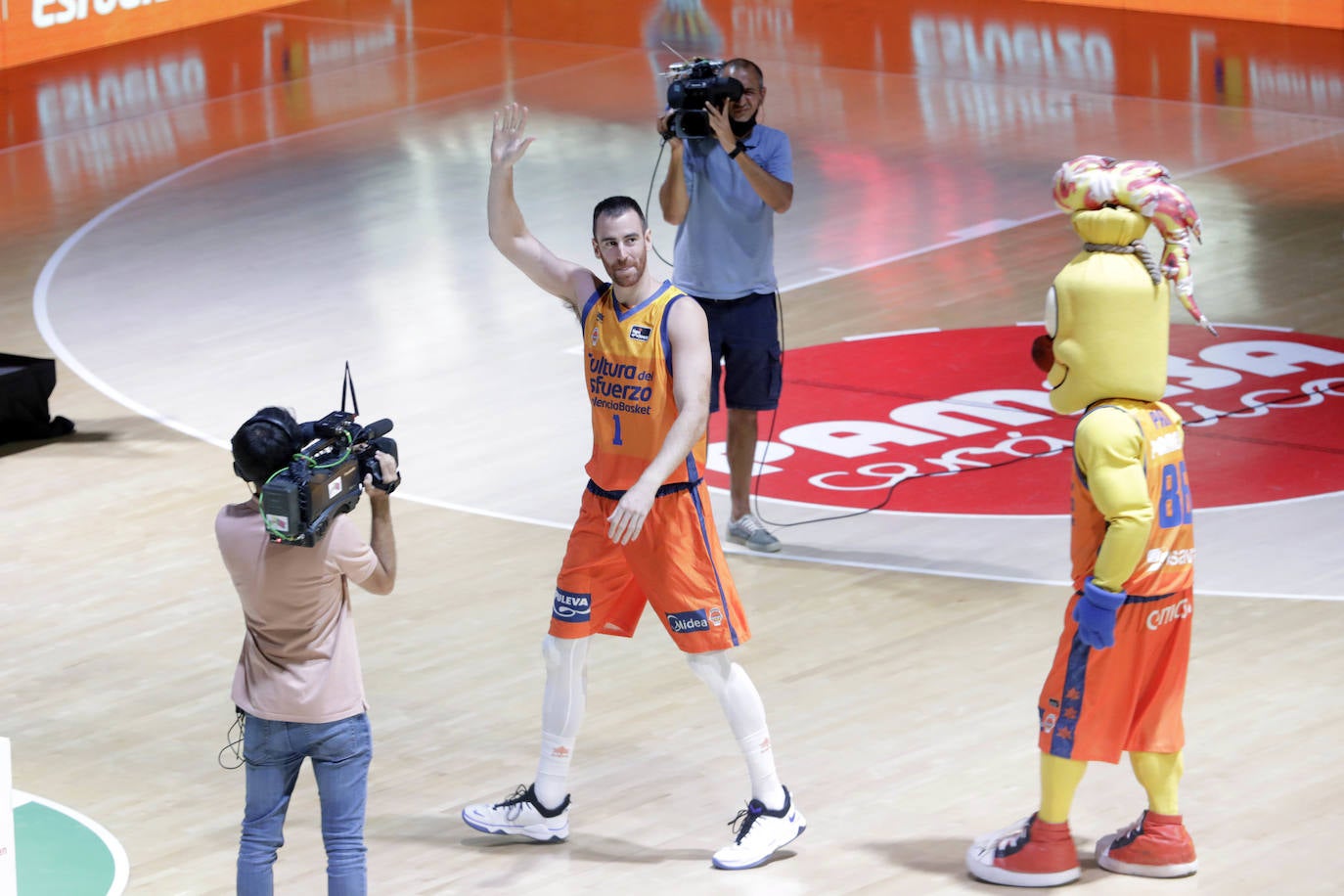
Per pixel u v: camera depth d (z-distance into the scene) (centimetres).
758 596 1323
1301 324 1958
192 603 1335
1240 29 3512
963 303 2072
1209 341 1905
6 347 2028
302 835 998
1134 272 885
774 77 3294
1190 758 1044
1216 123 2878
